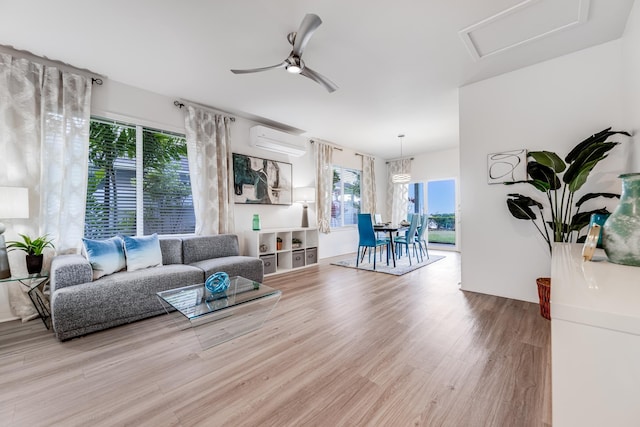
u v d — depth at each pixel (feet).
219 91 11.16
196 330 7.51
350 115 14.06
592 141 7.41
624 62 7.45
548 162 7.63
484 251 10.35
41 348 6.51
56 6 6.43
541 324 7.64
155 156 11.30
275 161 15.72
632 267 2.91
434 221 23.84
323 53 8.52
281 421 4.23
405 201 24.39
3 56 7.94
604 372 1.53
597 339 1.57
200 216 12.01
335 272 14.55
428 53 8.54
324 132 17.16
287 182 16.38
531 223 9.36
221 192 12.89
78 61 8.86
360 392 4.89
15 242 7.84
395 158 25.14
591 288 2.07
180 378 5.34
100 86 9.87
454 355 6.09
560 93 8.75
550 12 6.73
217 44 8.05
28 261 7.67
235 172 13.71
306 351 6.33
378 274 13.97
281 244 15.49
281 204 16.02
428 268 15.34
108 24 7.11
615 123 7.89
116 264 8.61
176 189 11.89
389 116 14.25
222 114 13.12
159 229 11.35
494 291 10.16
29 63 8.31
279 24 7.19
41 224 8.43
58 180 8.72
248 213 14.47
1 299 8.08
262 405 4.58
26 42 7.84
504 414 4.33
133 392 4.94
